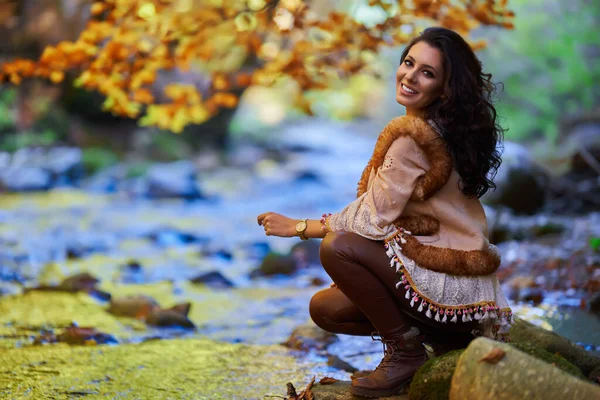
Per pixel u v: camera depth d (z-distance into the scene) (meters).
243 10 6.38
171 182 14.04
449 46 3.55
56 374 4.34
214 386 4.16
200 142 20.20
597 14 19.25
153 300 5.96
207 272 7.31
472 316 3.54
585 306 5.78
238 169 18.20
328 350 4.85
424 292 3.46
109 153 16.86
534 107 19.66
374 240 3.51
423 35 3.64
